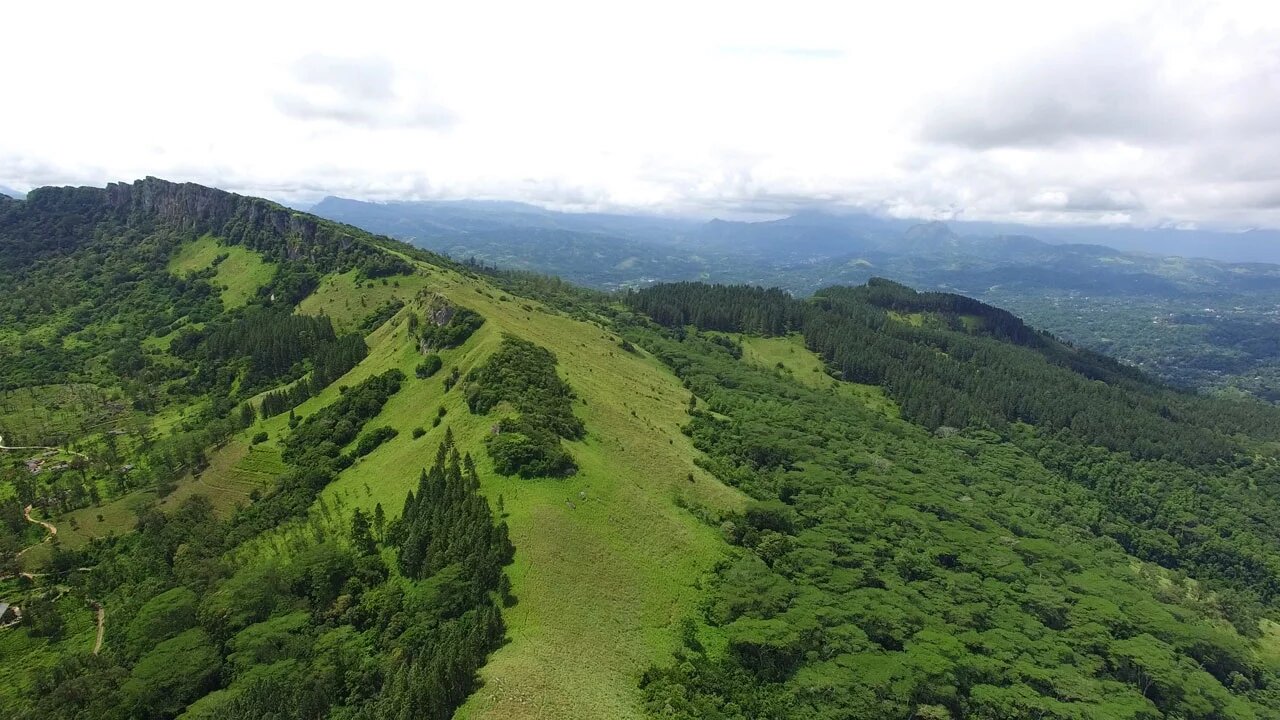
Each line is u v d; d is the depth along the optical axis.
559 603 101.06
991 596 150.12
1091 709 113.50
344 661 97.38
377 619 105.25
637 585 112.75
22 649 125.69
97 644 125.94
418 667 86.56
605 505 126.81
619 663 95.31
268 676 94.75
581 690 85.50
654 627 106.00
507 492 122.12
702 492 153.25
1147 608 154.38
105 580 143.75
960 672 116.56
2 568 149.62
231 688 96.38
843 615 122.56
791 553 142.12
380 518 126.88
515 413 145.25
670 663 99.19
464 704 80.06
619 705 86.06
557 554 109.69
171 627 113.56
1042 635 137.38
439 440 146.62
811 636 114.12
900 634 123.62
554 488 124.56
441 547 110.06
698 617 112.00
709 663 102.06
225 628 110.00
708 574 123.00
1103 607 149.88
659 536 126.81
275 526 143.62
